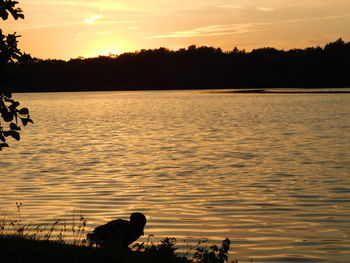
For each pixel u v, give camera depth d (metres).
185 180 25.70
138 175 27.34
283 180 25.36
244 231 16.55
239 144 42.09
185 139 46.91
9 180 25.88
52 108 122.25
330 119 70.88
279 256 14.09
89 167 30.41
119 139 47.97
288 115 81.12
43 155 36.28
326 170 28.22
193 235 16.09
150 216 18.48
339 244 15.10
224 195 22.00
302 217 18.19
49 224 16.88
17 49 8.65
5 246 9.57
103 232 9.86
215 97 176.00
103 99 186.00
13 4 8.59
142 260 9.34
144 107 119.12
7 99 8.59
